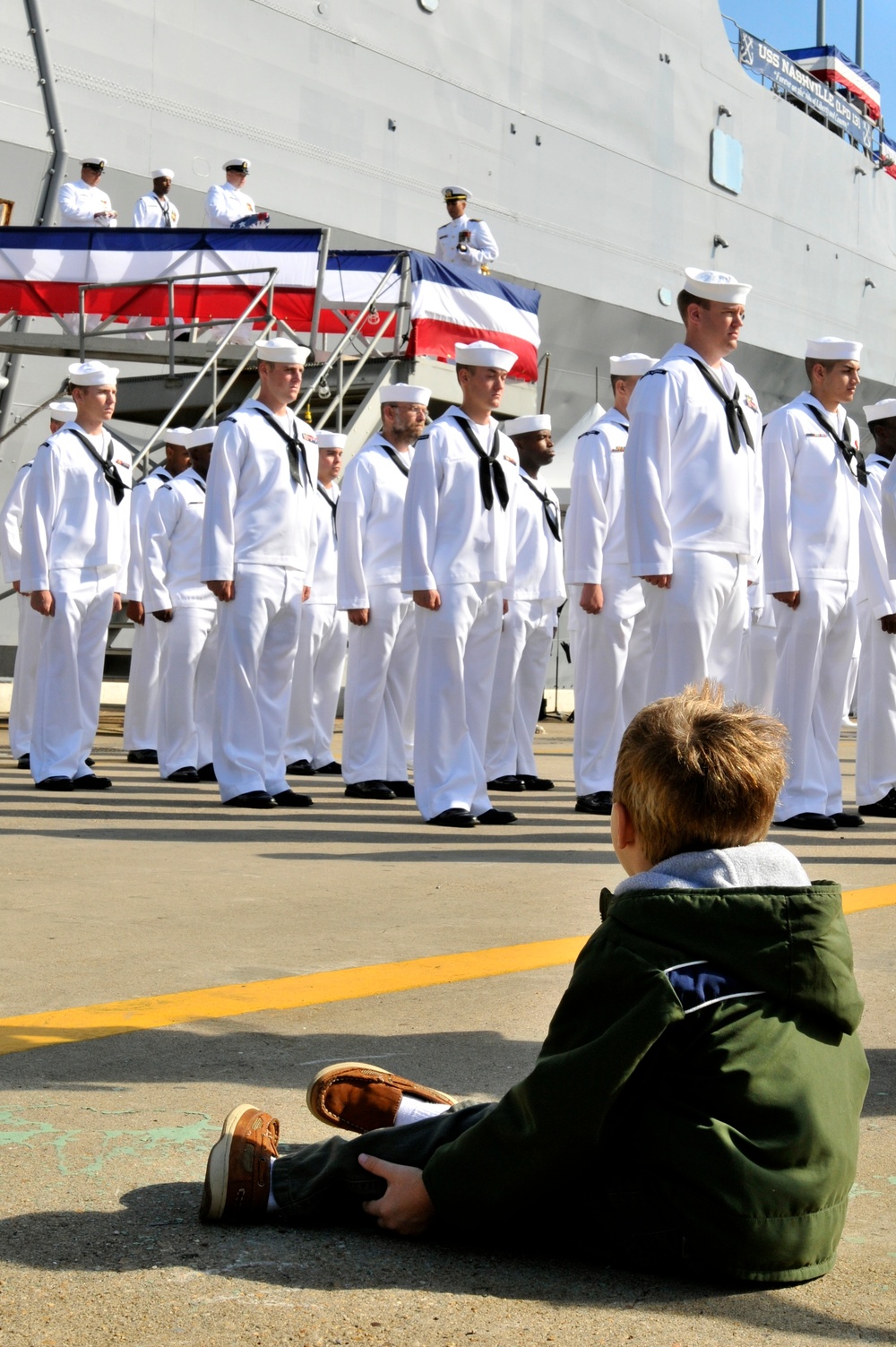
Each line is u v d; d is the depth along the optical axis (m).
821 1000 1.79
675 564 5.88
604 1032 1.73
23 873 4.87
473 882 4.93
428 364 12.34
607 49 17.95
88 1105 2.45
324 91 14.78
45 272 11.20
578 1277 1.83
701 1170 1.74
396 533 8.12
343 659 10.09
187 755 8.69
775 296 21.53
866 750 7.87
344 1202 1.98
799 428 6.86
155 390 12.10
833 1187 1.78
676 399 5.84
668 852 1.82
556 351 17.78
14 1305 1.70
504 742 9.00
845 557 6.92
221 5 13.94
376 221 15.30
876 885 5.11
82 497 7.83
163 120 13.57
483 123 16.36
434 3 15.73
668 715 1.84
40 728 7.83
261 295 10.84
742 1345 1.64
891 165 25.02
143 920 4.09
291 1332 1.65
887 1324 1.71
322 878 4.93
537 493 9.13
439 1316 1.70
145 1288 1.76
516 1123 1.79
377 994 3.26
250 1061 2.72
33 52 12.80
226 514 7.17
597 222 17.98
